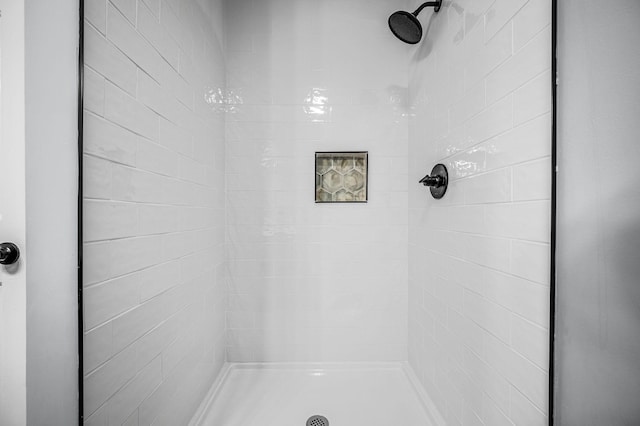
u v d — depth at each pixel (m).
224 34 1.66
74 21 0.63
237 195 1.71
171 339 1.06
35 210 0.58
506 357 0.82
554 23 0.60
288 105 1.71
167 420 1.03
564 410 0.58
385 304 1.73
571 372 0.56
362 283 1.73
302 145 1.72
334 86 1.72
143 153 0.88
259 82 1.70
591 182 0.52
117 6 0.76
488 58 0.90
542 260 0.68
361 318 1.73
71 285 0.63
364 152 1.71
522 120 0.75
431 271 1.38
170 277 1.05
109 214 0.73
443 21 1.23
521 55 0.75
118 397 0.77
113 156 0.75
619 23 0.47
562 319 0.58
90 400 0.67
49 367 0.60
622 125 0.47
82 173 0.64
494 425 0.88
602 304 0.50
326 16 1.71
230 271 1.71
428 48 1.40
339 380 1.62
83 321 0.65
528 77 0.73
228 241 1.71
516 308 0.77
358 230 1.73
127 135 0.80
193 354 1.25
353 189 1.73
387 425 1.30
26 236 0.57
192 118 1.24
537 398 0.70
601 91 0.50
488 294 0.91
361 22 1.71
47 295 0.60
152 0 0.93
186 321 1.18
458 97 1.10
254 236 1.72
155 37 0.95
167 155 1.03
